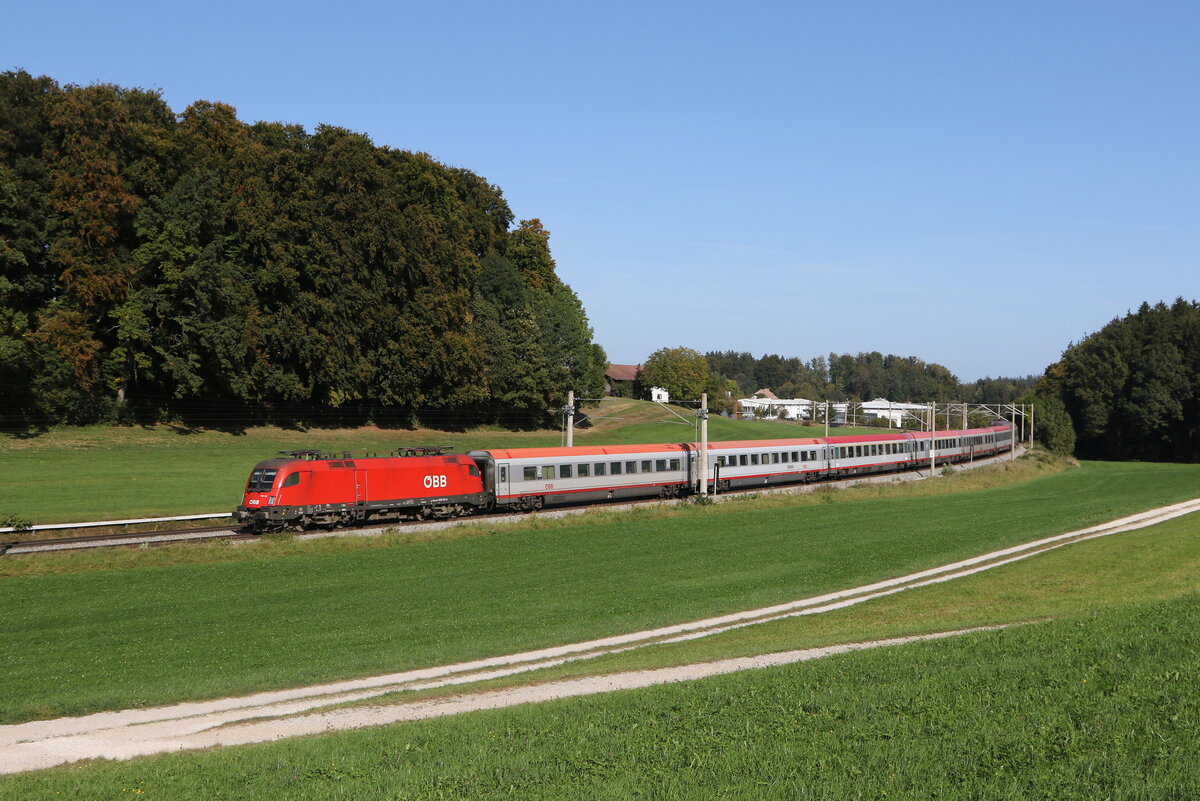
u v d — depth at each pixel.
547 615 28.70
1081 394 138.88
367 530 42.97
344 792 12.07
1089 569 32.62
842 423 149.00
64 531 40.06
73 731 17.78
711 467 63.31
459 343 83.38
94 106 63.19
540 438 92.88
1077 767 10.98
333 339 75.19
